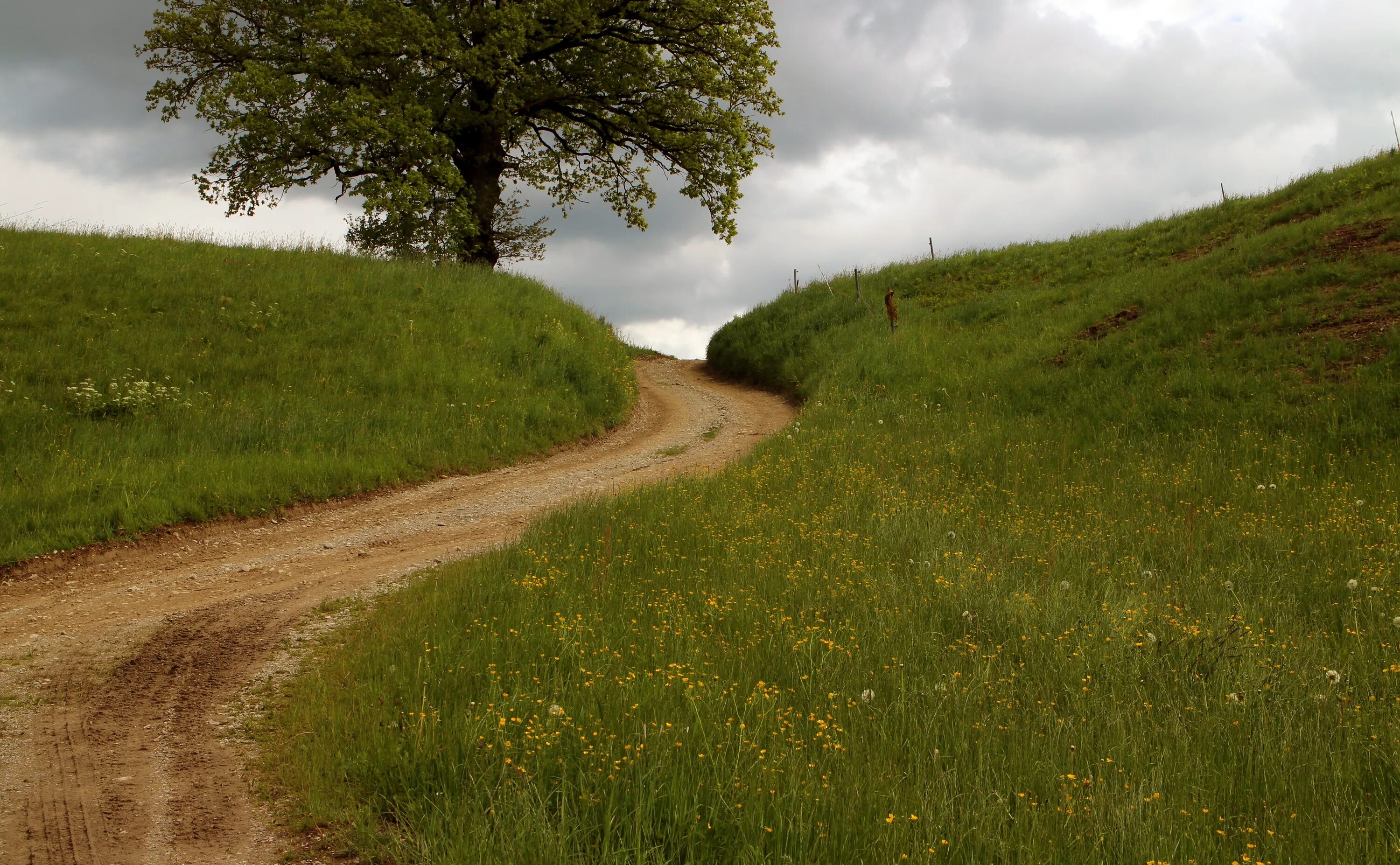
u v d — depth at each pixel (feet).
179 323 58.39
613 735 15.66
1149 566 27.76
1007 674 19.63
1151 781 14.46
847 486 40.52
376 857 13.04
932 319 88.99
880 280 114.01
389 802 14.48
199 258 70.44
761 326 104.17
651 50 94.89
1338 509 31.22
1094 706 17.67
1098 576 26.45
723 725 16.07
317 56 81.05
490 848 12.28
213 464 41.47
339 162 86.28
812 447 51.85
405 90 83.35
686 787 13.67
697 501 37.81
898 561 29.04
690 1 86.89
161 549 33.86
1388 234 58.80
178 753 16.94
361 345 61.72
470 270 84.02
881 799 13.56
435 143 82.58
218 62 90.53
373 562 33.30
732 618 23.31
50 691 20.33
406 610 25.11
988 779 14.56
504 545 32.81
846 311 96.99
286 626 25.48
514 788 14.06
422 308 70.13
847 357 78.84
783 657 20.35
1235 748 15.84
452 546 35.65
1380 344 46.91
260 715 18.92
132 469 39.22
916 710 17.48
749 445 60.49
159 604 27.78
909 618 23.18
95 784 15.53
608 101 94.58
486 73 83.71
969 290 101.35
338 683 19.90
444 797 14.11
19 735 17.75
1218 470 38.70
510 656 20.29
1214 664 19.51
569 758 15.02
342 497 43.11
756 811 12.88
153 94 91.86
